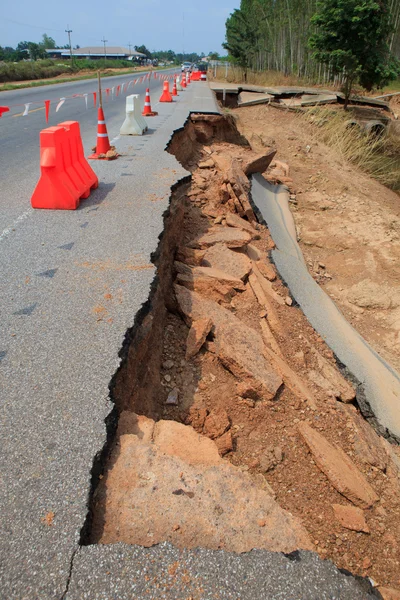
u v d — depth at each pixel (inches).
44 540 77.5
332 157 577.6
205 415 151.3
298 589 75.4
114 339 129.7
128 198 245.0
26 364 118.3
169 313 201.6
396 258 340.5
